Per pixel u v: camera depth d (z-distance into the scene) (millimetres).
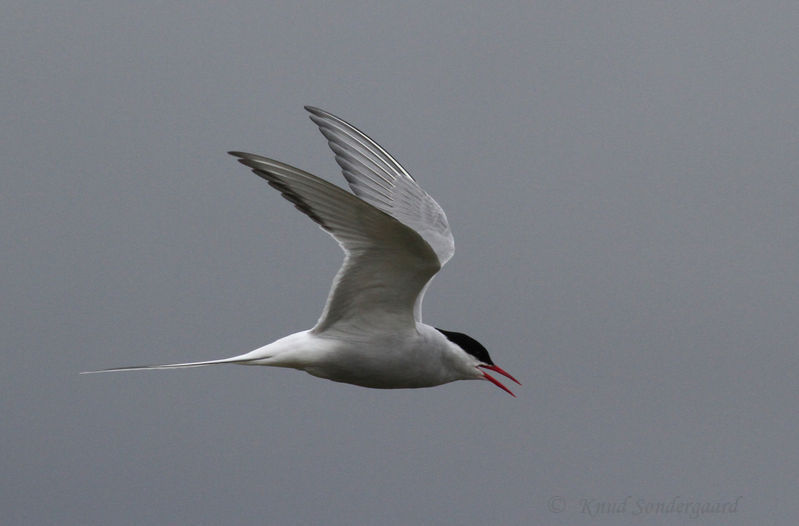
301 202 9312
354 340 11141
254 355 10984
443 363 11883
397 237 9734
